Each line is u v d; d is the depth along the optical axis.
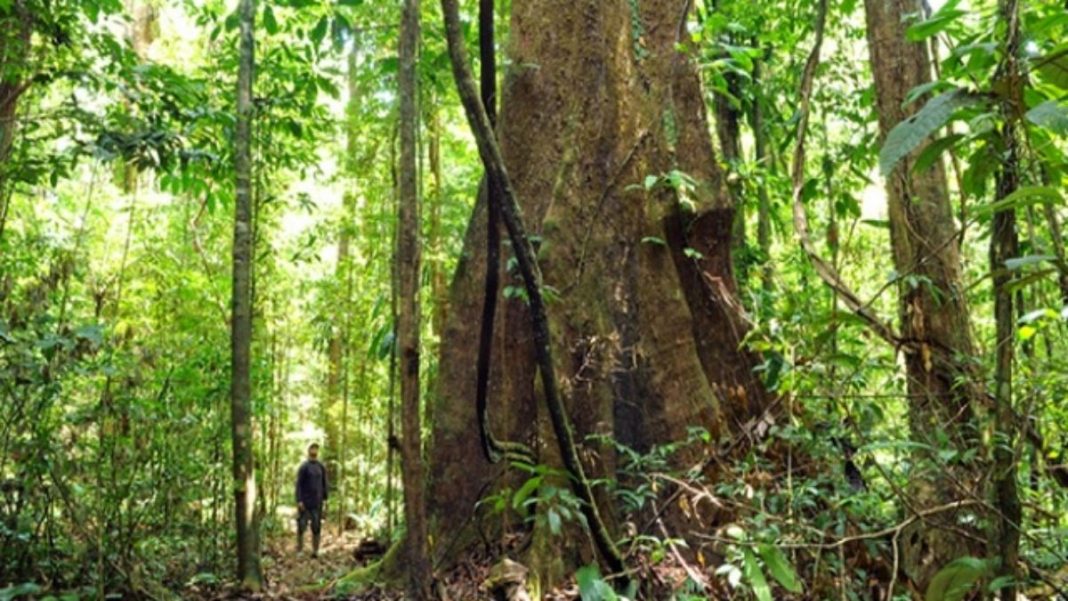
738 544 2.87
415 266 3.05
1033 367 3.01
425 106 7.30
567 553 4.57
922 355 3.85
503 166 2.69
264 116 7.31
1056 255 1.92
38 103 7.47
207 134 7.12
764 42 7.41
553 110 5.89
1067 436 2.93
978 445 3.32
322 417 14.84
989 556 2.31
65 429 5.83
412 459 3.01
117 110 6.43
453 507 5.49
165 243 9.89
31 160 6.10
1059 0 2.55
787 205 8.06
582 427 5.12
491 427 5.52
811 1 7.15
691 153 5.87
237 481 6.60
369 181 9.77
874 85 4.87
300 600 5.92
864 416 3.75
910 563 3.53
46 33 6.04
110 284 7.80
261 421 10.60
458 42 2.69
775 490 3.56
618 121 5.83
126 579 5.28
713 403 5.24
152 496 6.16
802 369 3.23
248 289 6.85
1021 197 1.69
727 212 5.79
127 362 5.70
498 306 5.61
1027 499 2.92
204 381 7.94
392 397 5.48
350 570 7.14
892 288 6.23
